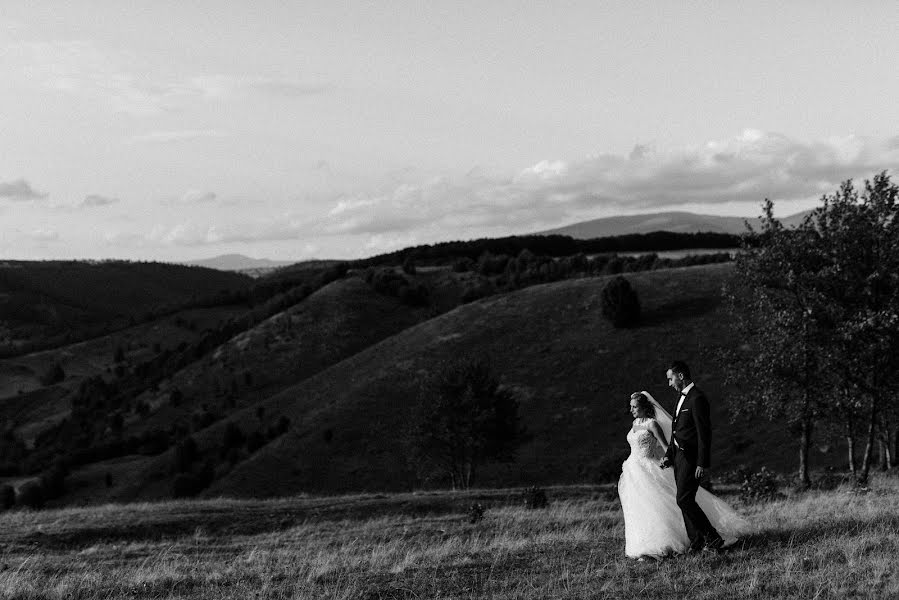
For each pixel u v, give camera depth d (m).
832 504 13.59
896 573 7.45
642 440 9.24
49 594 9.65
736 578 7.91
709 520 9.34
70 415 147.00
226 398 113.81
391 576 9.55
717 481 29.11
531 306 90.06
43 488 91.00
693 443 8.69
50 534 17.34
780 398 26.80
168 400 122.50
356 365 93.94
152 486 88.31
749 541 9.39
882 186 25.11
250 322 149.88
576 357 76.25
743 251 27.36
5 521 20.14
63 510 22.78
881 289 25.12
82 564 12.44
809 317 25.19
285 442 76.00
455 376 54.09
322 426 76.69
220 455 85.19
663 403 65.75
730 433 56.53
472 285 145.75
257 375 121.19
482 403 52.91
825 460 48.12
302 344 127.31
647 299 83.38
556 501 22.92
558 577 8.76
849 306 25.41
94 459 106.62
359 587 9.05
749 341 27.97
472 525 15.01
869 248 25.11
